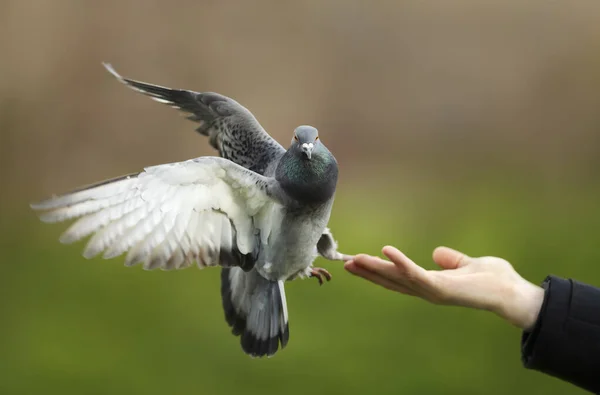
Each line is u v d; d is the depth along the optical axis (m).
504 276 4.88
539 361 4.83
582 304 4.82
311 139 5.01
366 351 5.73
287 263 5.04
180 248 4.92
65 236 4.83
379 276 4.91
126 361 5.75
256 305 5.06
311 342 5.74
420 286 4.87
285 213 5.00
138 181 4.88
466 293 4.87
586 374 4.81
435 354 5.73
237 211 4.97
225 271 5.09
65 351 5.79
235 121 5.10
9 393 5.70
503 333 5.76
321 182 5.00
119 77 5.09
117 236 4.86
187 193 4.92
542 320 4.82
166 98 5.11
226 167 4.92
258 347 5.05
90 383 5.71
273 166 5.05
